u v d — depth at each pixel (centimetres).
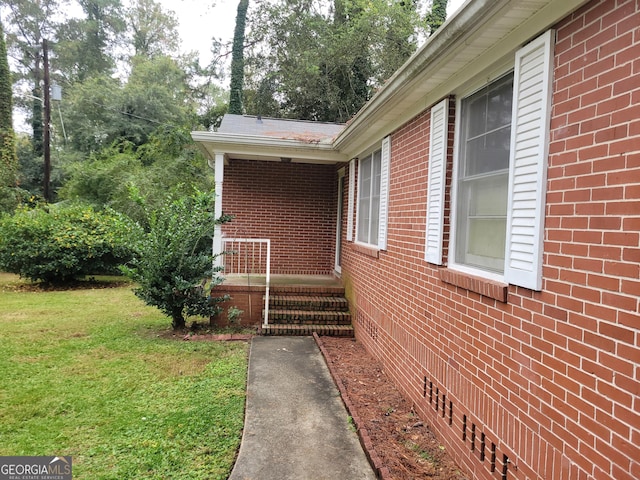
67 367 473
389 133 514
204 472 280
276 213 941
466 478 287
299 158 812
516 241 240
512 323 243
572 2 202
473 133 326
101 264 1101
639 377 159
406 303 430
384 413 388
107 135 2094
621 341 167
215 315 679
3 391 404
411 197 430
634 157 165
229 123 1017
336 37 1870
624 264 167
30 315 733
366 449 311
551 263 211
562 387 200
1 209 1468
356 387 449
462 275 303
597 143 184
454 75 335
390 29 1833
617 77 175
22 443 314
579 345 190
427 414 363
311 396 413
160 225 622
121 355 520
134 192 651
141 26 3127
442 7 1883
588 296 186
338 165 902
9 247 1030
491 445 261
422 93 389
